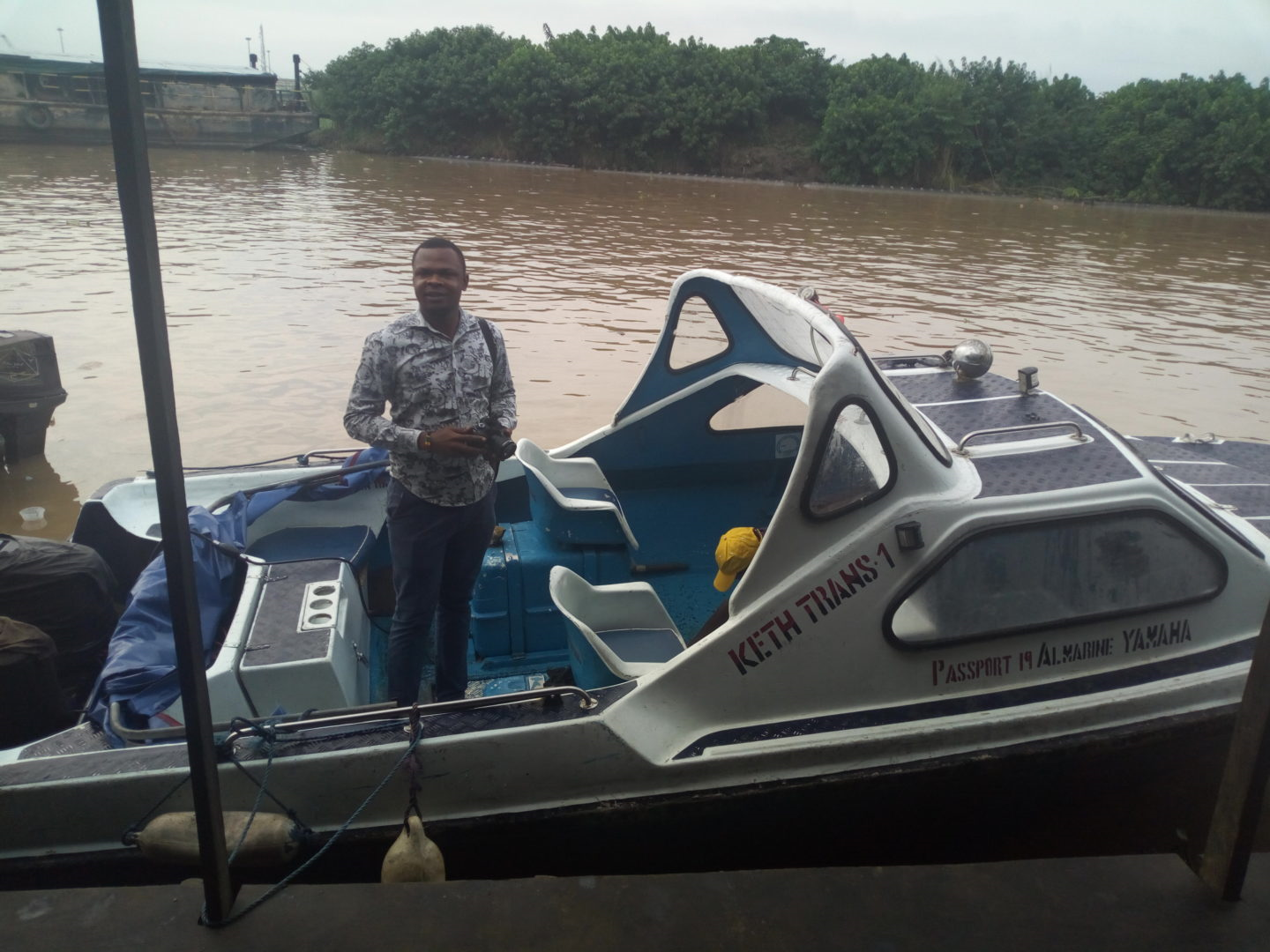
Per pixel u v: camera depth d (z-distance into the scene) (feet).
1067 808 10.55
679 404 15.90
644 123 149.79
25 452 24.09
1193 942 6.18
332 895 6.43
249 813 8.71
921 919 6.35
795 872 6.72
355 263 53.67
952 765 9.72
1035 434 11.51
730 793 9.38
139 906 6.32
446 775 9.06
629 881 6.60
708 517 16.12
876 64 156.25
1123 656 10.59
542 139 151.23
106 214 66.69
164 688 9.91
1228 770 6.36
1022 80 147.64
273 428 26.48
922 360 14.51
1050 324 45.55
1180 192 134.82
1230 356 40.22
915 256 68.69
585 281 50.42
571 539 13.43
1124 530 10.32
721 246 67.92
